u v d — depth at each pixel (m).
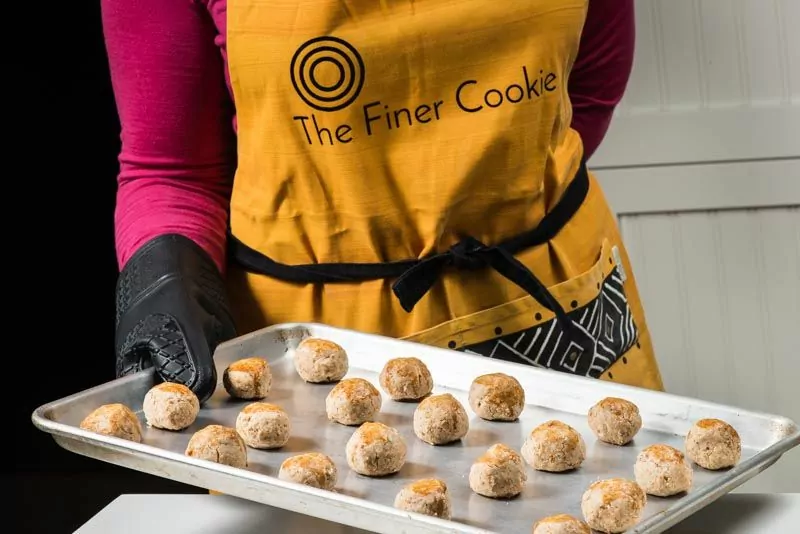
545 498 0.78
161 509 0.84
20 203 2.11
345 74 0.98
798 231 1.64
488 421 0.91
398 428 0.90
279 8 0.98
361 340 1.00
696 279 1.68
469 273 1.03
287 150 1.02
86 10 1.99
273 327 1.02
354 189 1.01
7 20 1.98
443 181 1.01
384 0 0.97
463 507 0.77
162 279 0.98
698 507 0.69
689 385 1.71
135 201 1.10
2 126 2.05
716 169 1.63
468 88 0.99
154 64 1.07
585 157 1.23
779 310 1.67
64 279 2.17
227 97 1.10
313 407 0.94
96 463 2.21
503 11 0.97
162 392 0.88
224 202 1.14
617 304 1.14
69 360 2.21
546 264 1.07
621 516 0.72
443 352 0.97
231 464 0.81
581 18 1.01
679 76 1.61
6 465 2.21
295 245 1.06
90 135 2.08
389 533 0.67
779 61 1.59
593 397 0.91
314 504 0.69
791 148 1.61
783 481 1.70
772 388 1.69
